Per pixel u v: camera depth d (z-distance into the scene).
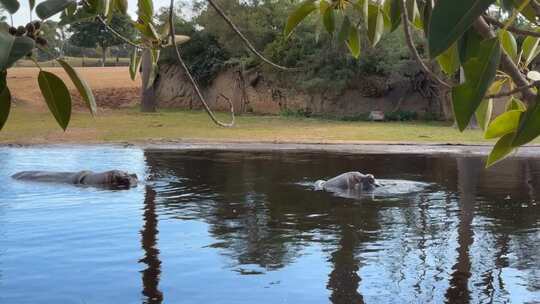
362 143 20.64
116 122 27.86
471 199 9.61
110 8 1.70
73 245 6.38
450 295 4.82
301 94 34.00
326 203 9.18
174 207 8.76
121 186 10.90
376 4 1.78
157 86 39.19
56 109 1.21
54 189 10.47
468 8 0.85
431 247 6.38
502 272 5.46
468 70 1.07
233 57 35.62
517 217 8.07
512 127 1.33
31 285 4.99
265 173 12.88
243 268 5.54
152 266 5.58
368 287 5.00
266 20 34.53
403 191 10.52
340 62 30.89
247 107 35.78
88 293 4.80
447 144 20.42
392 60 29.69
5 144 19.36
